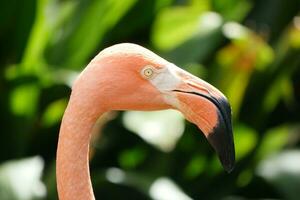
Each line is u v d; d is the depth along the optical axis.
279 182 9.27
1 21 8.62
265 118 9.91
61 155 4.46
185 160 9.51
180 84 4.52
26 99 8.73
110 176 8.93
